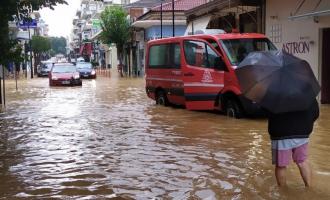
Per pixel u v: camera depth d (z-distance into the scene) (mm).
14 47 12789
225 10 21766
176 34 38938
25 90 28062
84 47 107812
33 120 14164
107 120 13773
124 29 47156
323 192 6293
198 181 6965
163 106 17297
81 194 6492
